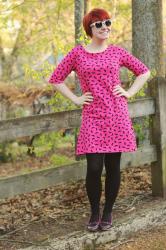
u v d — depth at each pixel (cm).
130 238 500
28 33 1353
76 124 507
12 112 1166
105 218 481
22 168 1060
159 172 566
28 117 471
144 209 532
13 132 461
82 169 514
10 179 461
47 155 1062
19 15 1274
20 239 466
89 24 452
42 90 983
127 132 456
